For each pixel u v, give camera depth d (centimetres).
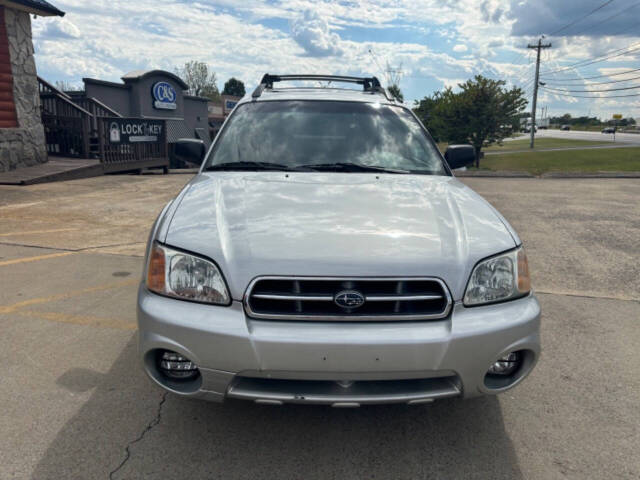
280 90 387
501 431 238
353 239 211
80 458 213
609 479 207
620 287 448
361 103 362
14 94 1088
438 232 221
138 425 237
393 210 240
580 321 371
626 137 8969
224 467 210
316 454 220
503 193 1000
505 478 207
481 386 205
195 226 222
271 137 323
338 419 246
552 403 262
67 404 253
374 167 306
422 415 251
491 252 214
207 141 2570
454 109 3291
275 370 192
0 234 612
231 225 221
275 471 208
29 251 538
